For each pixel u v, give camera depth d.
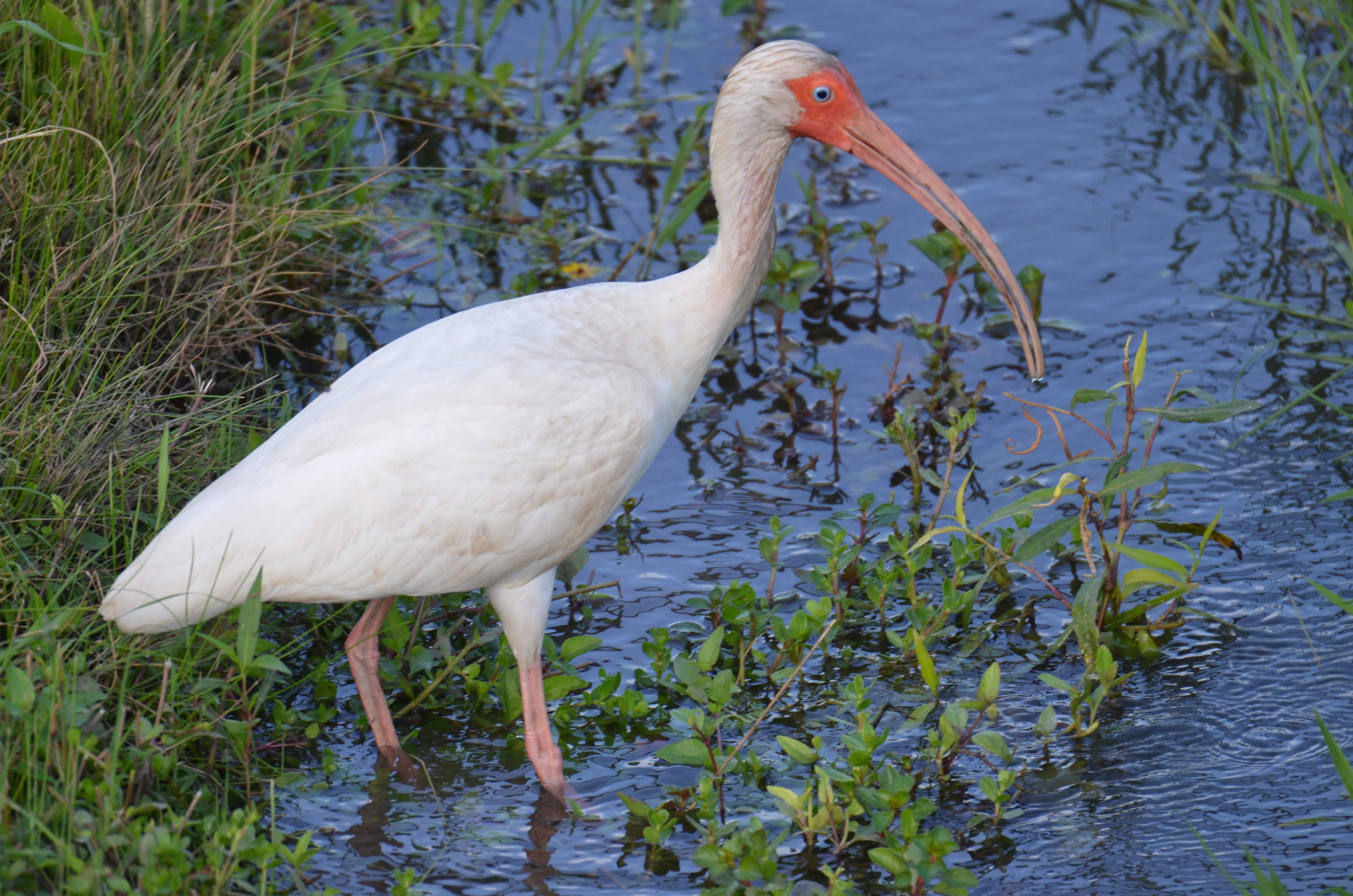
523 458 8.68
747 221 9.53
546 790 9.03
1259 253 14.53
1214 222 14.98
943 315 14.00
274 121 13.42
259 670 8.62
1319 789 8.88
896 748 9.36
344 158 14.45
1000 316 13.69
